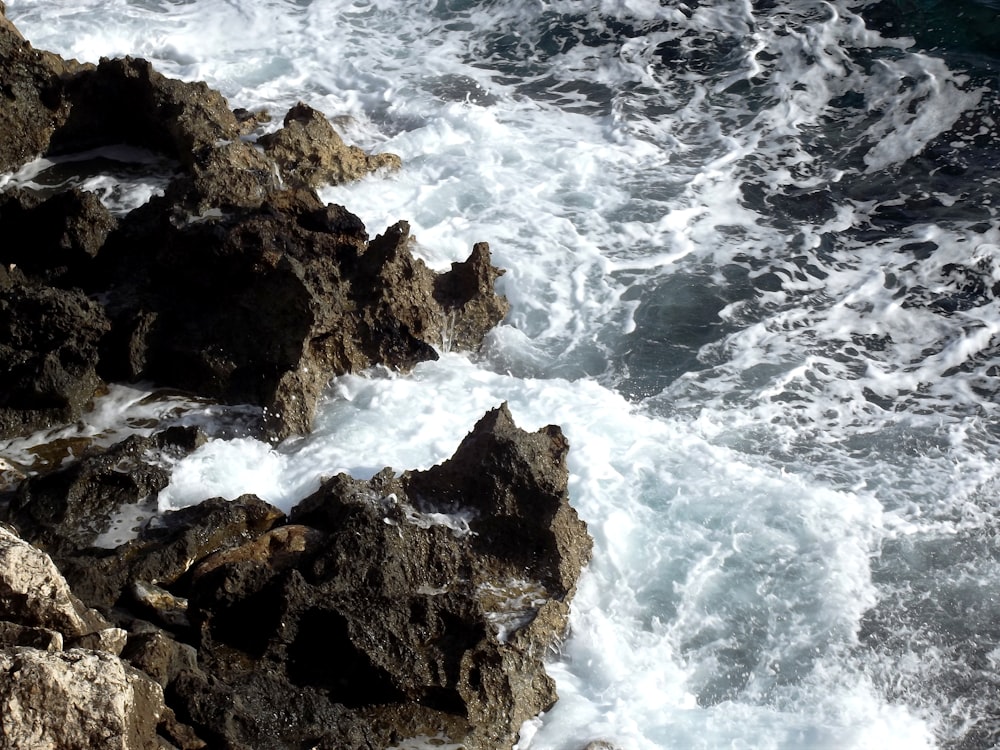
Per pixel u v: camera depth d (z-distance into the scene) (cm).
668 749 916
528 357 1395
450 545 1019
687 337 1423
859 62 1955
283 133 1580
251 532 1036
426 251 1499
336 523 1021
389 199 1638
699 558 1078
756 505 1129
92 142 1648
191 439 1142
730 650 1006
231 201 1323
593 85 1975
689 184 1709
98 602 956
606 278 1512
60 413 1194
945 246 1564
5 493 1088
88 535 1041
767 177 1728
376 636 923
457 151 1767
